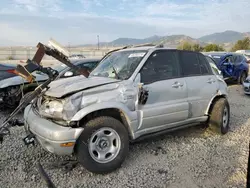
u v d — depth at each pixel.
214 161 3.69
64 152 3.04
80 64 7.61
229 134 4.91
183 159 3.76
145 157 3.82
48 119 3.26
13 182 3.10
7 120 3.26
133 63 3.85
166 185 3.06
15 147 4.14
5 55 44.12
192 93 4.38
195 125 5.02
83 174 3.30
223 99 4.89
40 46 3.14
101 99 3.23
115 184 3.07
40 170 3.06
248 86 8.95
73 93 3.13
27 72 3.15
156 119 3.79
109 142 3.33
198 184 3.08
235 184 3.06
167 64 4.13
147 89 3.68
